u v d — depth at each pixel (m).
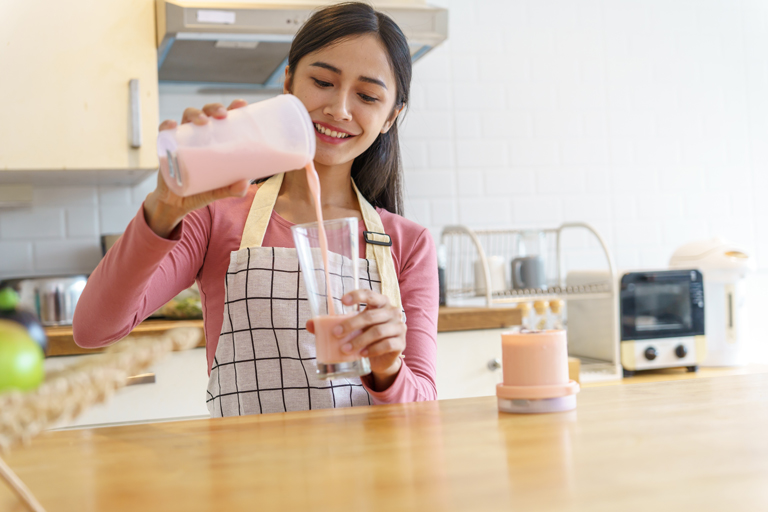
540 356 0.87
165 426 0.86
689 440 0.69
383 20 1.21
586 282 2.62
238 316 1.20
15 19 2.07
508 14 2.93
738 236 3.17
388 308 0.90
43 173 2.19
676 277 2.49
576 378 2.22
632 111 3.07
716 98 3.17
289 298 1.19
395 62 1.20
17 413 0.39
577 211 2.99
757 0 3.20
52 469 0.66
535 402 0.85
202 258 1.23
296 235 0.86
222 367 1.21
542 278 2.59
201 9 2.08
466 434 0.75
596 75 3.03
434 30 2.28
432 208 2.84
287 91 1.27
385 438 0.74
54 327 2.09
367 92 1.18
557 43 2.98
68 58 2.11
